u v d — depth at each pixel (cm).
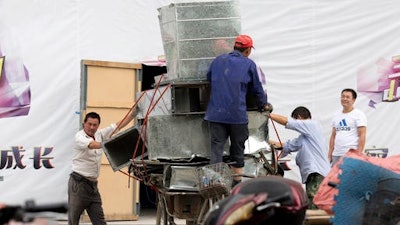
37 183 1538
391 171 713
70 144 1551
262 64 1636
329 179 741
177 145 1135
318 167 1282
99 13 1570
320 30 1658
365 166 707
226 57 1111
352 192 705
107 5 1573
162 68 1664
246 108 1144
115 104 1548
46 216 489
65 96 1553
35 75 1542
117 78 1555
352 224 700
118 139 1221
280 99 1645
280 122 1302
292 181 577
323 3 1658
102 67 1544
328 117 1661
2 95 1529
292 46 1648
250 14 1631
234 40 1139
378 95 1678
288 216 554
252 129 1166
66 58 1556
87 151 1279
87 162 1285
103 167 1521
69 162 1551
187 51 1126
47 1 1548
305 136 1298
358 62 1672
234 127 1101
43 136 1542
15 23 1537
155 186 1181
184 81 1121
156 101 1170
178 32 1123
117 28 1578
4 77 1530
